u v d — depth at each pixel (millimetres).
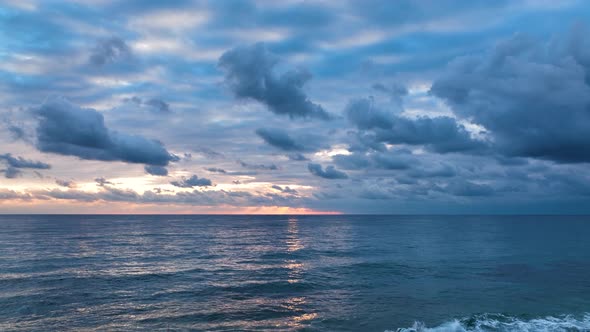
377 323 18359
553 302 22031
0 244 53094
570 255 43125
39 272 31422
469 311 20266
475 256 42219
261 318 19219
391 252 46500
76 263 36438
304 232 89188
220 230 95500
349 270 33000
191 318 19219
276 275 30750
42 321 18672
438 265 35625
